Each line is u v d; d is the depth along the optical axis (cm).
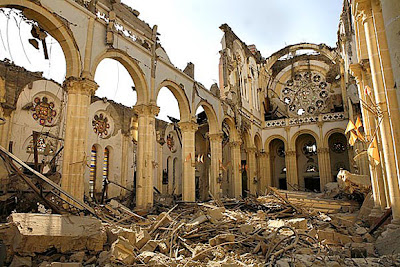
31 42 1462
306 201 2102
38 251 728
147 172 1922
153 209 1872
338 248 925
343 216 1647
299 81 4581
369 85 1507
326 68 4419
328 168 3675
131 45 1900
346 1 2736
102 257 769
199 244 997
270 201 2053
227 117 3134
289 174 3853
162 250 902
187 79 2516
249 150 3616
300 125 3903
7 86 2133
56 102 2525
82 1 1580
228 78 3322
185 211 1728
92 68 1568
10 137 2116
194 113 2541
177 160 3809
